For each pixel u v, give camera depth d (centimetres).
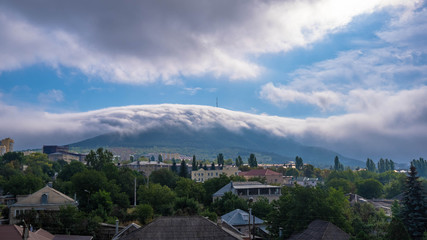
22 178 12275
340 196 10088
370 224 8762
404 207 7188
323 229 6025
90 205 10462
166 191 12888
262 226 9781
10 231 5162
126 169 15588
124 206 12044
